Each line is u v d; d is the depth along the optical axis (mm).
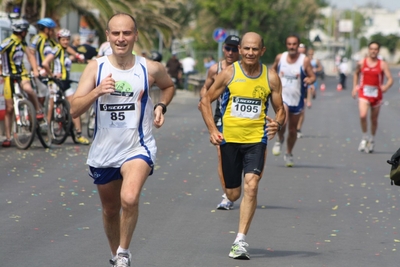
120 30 12336
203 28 133750
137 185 12133
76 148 31516
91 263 13961
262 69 15820
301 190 22797
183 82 86750
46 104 33844
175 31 73438
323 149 33906
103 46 33906
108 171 12641
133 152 12578
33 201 19922
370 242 16234
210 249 15344
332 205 20453
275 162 29359
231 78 15711
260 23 133125
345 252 15312
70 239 15820
